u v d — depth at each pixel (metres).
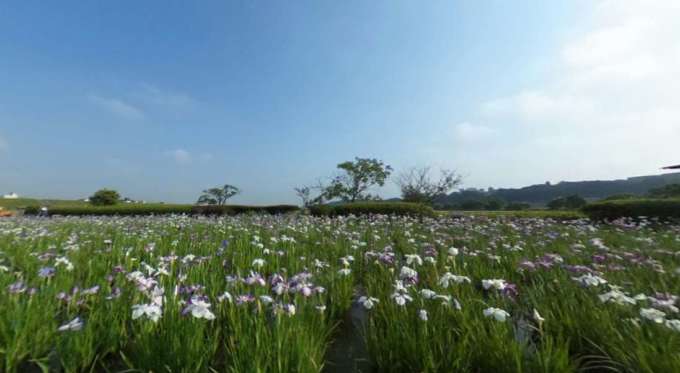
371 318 3.13
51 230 11.30
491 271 4.77
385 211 19.03
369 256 5.86
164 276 4.08
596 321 2.80
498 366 2.29
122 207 27.17
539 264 4.84
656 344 2.33
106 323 2.89
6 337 2.44
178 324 2.61
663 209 14.30
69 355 2.41
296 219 15.62
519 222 13.64
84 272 4.80
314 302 3.39
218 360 2.67
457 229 11.15
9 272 4.44
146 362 2.30
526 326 3.04
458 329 2.83
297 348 2.31
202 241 7.82
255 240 6.99
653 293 3.65
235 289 3.62
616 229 10.77
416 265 5.21
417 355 2.40
